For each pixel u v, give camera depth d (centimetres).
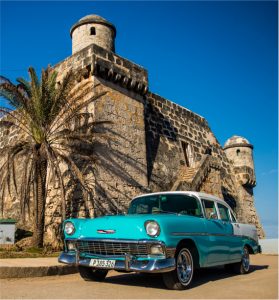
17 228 1970
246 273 976
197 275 937
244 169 3191
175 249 667
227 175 3103
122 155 1844
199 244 745
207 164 2353
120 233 686
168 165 2378
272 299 614
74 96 1833
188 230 723
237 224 952
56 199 1792
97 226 718
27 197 1586
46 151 1513
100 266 692
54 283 786
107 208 1681
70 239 747
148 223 664
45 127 1577
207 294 648
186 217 748
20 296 621
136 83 2022
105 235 700
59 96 1577
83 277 804
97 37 2048
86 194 1508
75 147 1625
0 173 1597
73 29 2130
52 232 1741
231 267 973
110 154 1781
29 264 951
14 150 1609
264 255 1700
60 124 1684
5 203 2378
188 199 841
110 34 2114
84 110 1805
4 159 2361
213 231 813
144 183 1922
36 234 1557
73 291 669
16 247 1506
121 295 628
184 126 2762
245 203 3155
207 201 866
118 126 1873
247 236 994
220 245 830
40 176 1582
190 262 723
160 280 812
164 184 2259
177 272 684
